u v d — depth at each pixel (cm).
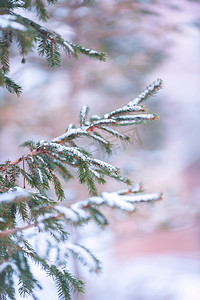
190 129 1178
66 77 800
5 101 757
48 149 173
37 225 151
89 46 767
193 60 942
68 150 165
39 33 159
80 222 151
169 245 1132
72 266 573
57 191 181
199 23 809
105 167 165
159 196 159
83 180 166
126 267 1024
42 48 165
